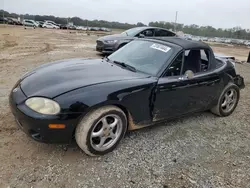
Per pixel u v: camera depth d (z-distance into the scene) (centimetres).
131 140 338
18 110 266
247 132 400
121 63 371
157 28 1077
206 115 455
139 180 262
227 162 309
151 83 317
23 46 1384
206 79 388
